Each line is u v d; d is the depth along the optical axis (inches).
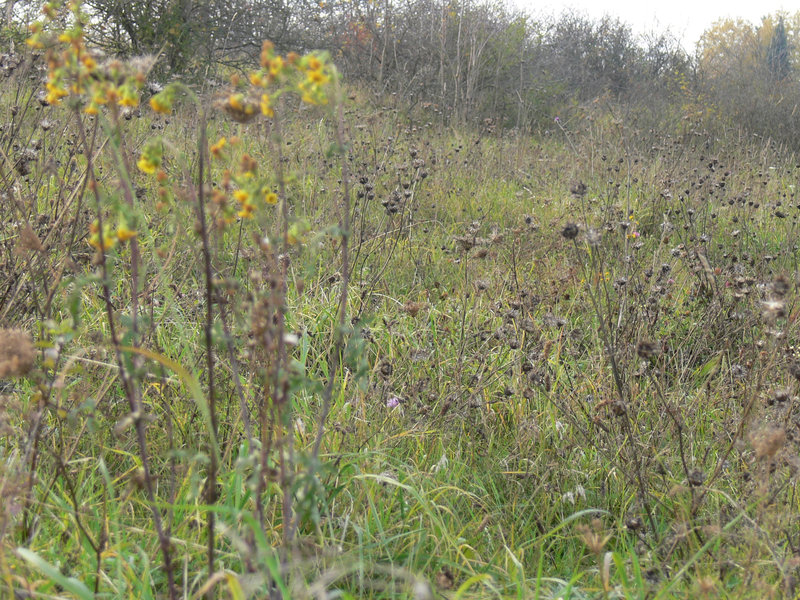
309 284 149.9
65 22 86.7
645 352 94.4
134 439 100.4
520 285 156.9
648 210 231.1
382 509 94.3
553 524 102.0
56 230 115.1
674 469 109.5
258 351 101.6
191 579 79.1
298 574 73.3
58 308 113.6
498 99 536.1
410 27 526.6
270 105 59.9
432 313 149.3
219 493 88.9
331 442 103.3
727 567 85.4
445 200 241.1
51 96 60.6
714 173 264.2
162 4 409.7
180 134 214.7
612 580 86.2
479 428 117.6
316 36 519.5
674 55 690.8
